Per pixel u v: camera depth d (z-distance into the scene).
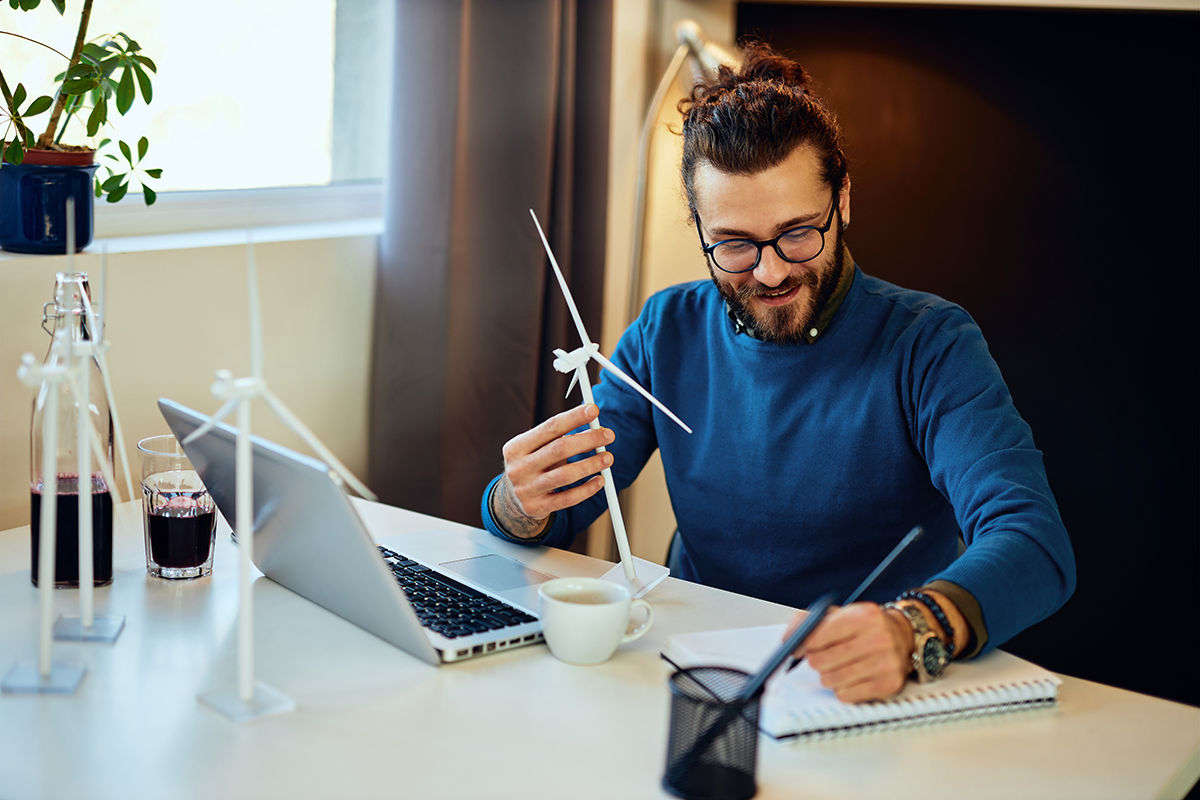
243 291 1.71
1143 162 2.16
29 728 0.85
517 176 1.94
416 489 1.95
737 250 1.30
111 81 1.46
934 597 0.98
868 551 1.40
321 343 1.85
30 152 1.40
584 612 0.97
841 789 0.81
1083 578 2.28
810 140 1.27
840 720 0.88
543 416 2.10
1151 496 2.24
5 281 1.41
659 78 2.46
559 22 1.95
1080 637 2.29
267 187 1.94
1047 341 2.28
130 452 1.58
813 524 1.40
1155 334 2.20
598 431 1.22
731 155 1.25
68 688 0.91
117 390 1.56
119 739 0.84
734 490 1.45
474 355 1.95
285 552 1.10
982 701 0.93
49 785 0.77
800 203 1.26
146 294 1.58
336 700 0.91
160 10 1.74
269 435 1.79
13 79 1.59
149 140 1.76
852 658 0.91
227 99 1.86
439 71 1.82
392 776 0.80
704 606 1.15
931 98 2.28
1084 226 2.21
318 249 1.81
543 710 0.91
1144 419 2.22
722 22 2.41
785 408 1.41
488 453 2.00
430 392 1.91
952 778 0.83
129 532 1.33
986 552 1.05
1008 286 2.29
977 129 2.26
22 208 1.41
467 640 1.01
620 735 0.87
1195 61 2.10
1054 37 2.17
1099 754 0.88
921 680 0.94
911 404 1.35
